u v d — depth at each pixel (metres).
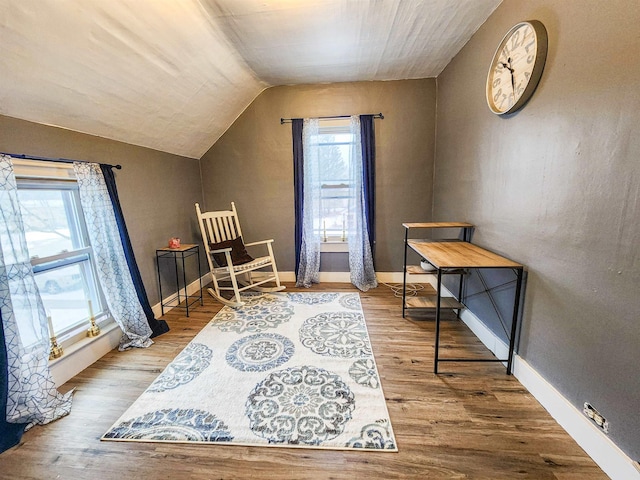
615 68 1.05
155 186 2.71
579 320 1.25
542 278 1.49
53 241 1.88
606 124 1.10
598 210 1.14
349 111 3.20
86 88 1.70
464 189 2.43
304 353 2.03
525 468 1.17
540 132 1.48
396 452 1.25
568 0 1.27
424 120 3.15
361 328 2.38
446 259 1.80
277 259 3.64
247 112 3.34
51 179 1.81
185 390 1.68
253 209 3.56
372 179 3.24
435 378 1.74
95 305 2.15
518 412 1.46
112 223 2.09
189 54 2.05
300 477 1.16
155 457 1.26
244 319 2.59
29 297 1.50
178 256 3.04
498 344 1.92
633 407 1.02
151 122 2.37
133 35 1.62
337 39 2.22
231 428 1.40
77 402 1.59
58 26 1.32
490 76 1.87
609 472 1.11
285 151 3.38
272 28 2.04
